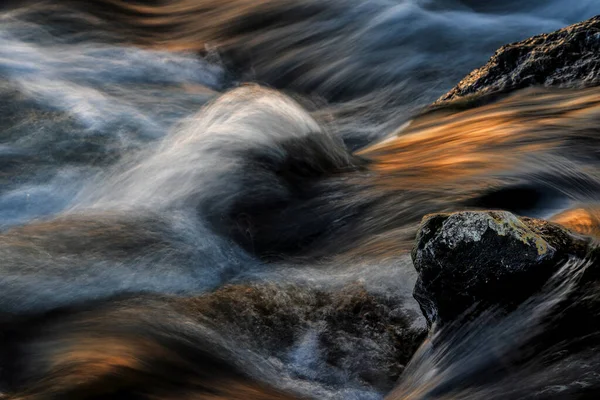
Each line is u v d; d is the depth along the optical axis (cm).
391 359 397
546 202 586
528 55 857
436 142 768
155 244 520
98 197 655
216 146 666
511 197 590
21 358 365
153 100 1048
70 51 1312
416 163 698
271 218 597
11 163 728
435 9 1475
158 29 1564
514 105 811
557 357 314
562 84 816
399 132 883
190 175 636
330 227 584
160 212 583
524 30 1426
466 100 867
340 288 464
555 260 351
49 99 944
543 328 330
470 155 686
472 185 612
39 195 669
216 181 623
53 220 561
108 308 425
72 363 347
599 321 318
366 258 518
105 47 1374
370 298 446
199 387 343
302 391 368
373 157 759
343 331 419
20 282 445
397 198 604
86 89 1055
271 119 696
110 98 1020
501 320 344
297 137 689
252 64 1398
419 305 409
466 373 338
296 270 512
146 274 480
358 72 1319
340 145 749
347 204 605
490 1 1507
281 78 1358
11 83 998
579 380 295
